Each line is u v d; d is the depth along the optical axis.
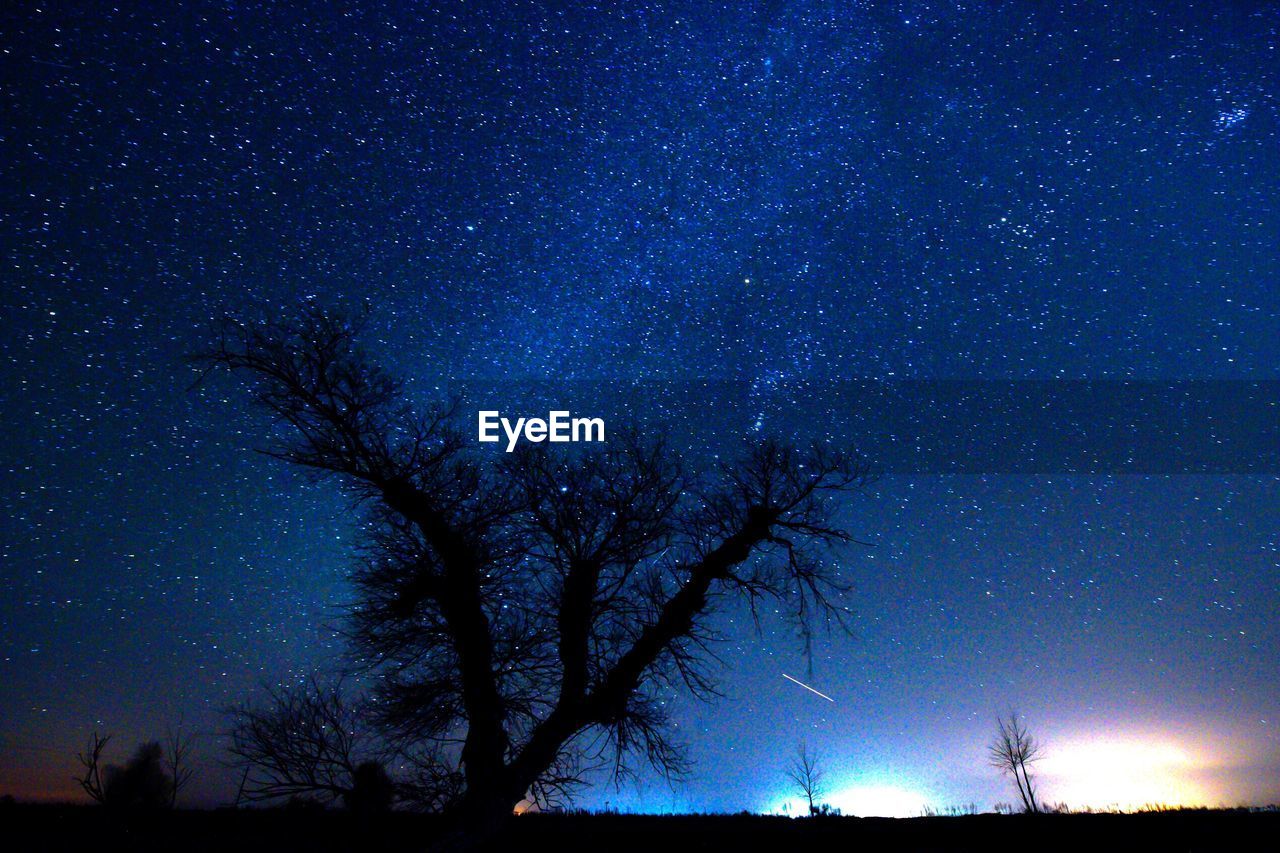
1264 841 17.05
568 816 20.16
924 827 20.88
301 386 12.91
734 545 13.49
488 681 12.21
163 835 12.96
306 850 11.68
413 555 12.92
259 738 11.95
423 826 11.74
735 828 20.33
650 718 12.71
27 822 14.62
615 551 13.34
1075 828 20.06
